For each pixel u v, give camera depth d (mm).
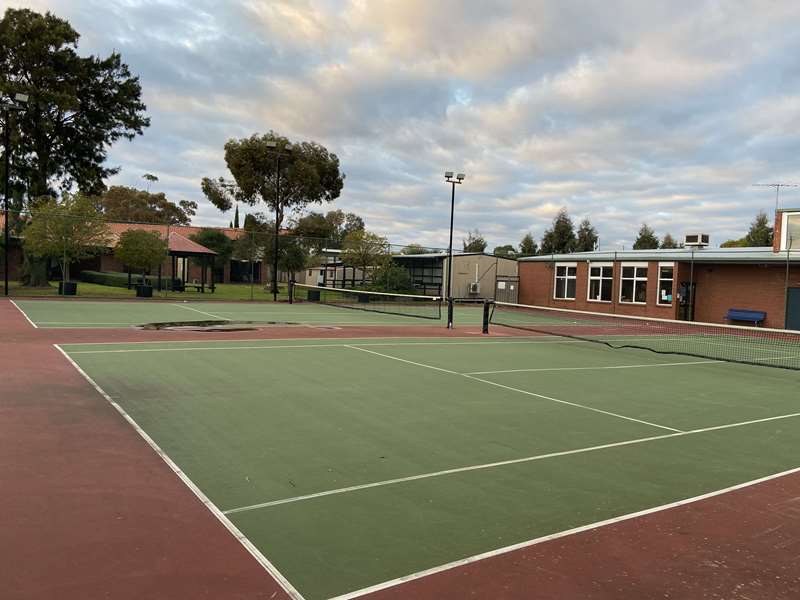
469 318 28297
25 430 6703
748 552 4395
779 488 5859
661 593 3744
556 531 4625
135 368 10820
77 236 30531
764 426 8547
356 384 10312
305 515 4738
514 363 13812
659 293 31641
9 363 10773
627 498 5422
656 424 8414
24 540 4082
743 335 25125
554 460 6488
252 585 3607
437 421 8008
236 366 11523
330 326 20938
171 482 5348
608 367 13914
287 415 7973
